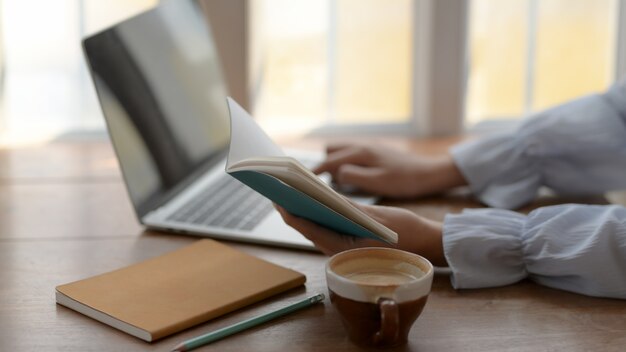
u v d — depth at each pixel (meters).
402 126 1.69
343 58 1.65
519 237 0.88
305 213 0.79
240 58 1.54
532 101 1.74
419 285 0.68
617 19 1.72
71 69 1.58
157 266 0.86
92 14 1.57
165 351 0.70
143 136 1.05
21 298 0.82
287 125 1.65
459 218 0.90
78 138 1.61
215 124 1.28
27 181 1.26
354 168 1.17
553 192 1.21
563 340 0.73
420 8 1.63
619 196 1.37
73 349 0.71
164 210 1.06
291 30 1.61
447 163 1.19
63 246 0.97
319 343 0.72
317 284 0.85
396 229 0.87
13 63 1.56
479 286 0.84
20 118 1.59
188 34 1.25
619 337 0.74
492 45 1.69
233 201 1.10
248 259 0.88
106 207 1.13
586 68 1.74
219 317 0.77
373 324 0.69
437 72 1.62
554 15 1.70
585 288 0.83
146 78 1.09
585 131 1.13
